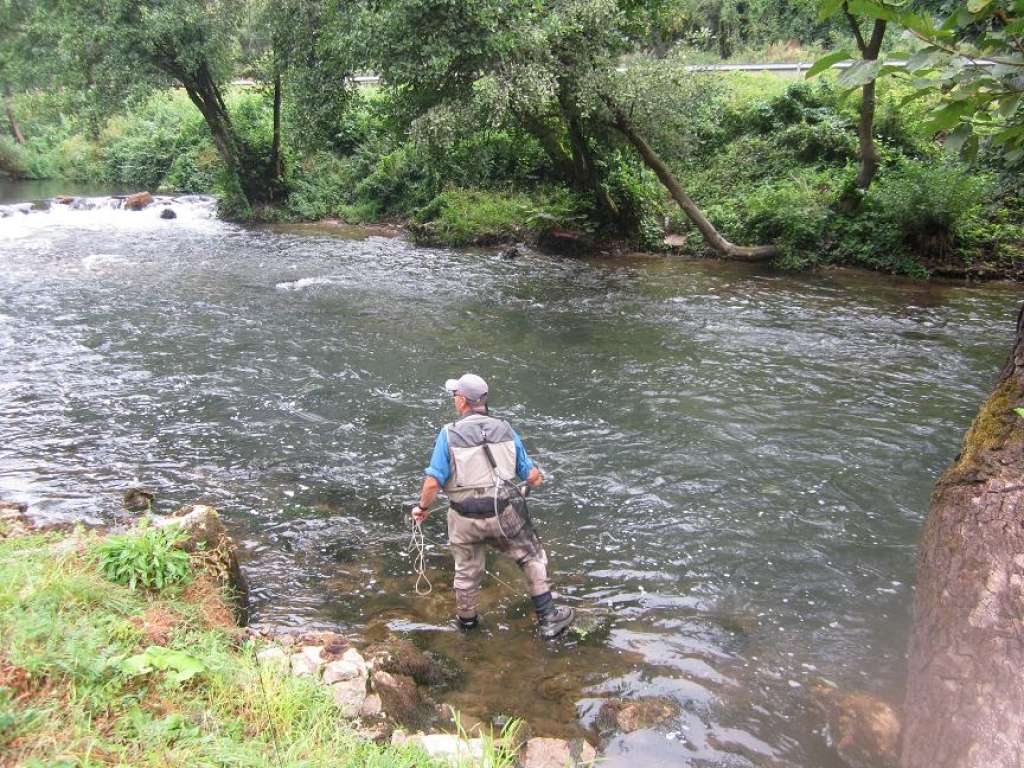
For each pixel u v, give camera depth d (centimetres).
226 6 1934
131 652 307
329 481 620
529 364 920
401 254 1705
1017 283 1354
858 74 264
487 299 1266
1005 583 299
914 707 310
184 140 3105
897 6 262
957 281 1383
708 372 886
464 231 1797
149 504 564
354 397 808
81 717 250
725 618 440
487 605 457
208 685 299
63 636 291
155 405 775
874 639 419
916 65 262
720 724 350
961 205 1373
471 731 340
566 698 370
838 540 527
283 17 1753
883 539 529
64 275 1371
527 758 318
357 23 1428
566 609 432
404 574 489
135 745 246
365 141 2492
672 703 364
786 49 2808
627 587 473
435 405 788
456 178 2075
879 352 962
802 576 484
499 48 1286
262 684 305
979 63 285
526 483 452
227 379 855
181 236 1908
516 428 727
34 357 911
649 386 840
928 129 288
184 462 647
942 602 319
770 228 1582
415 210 2089
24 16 2364
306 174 2403
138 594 364
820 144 1789
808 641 418
